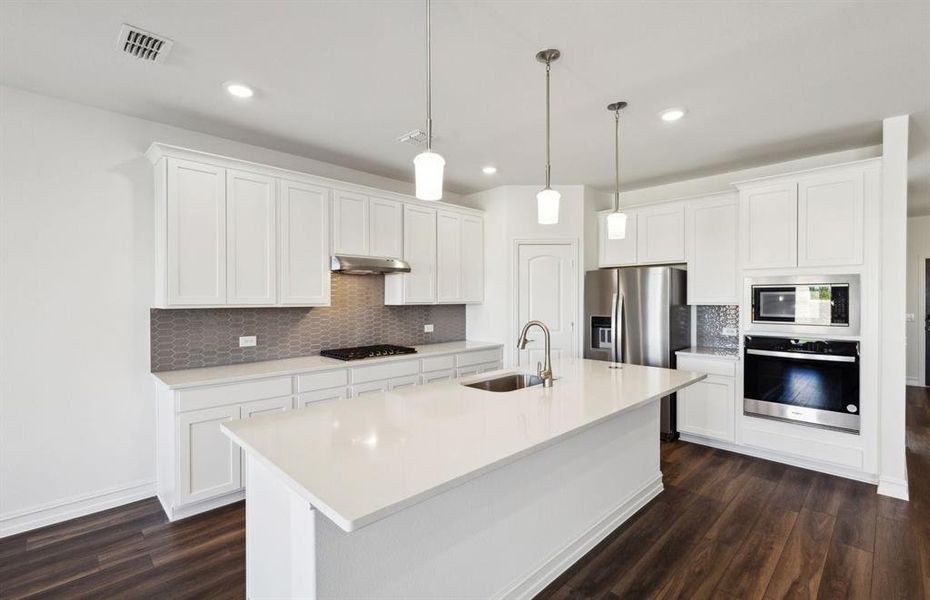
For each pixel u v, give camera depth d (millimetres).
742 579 2111
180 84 2510
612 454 2582
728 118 2977
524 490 2004
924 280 6309
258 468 1738
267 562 1672
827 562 2229
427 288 4289
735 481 3201
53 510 2652
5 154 2529
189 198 2822
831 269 3219
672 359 4082
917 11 1861
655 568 2209
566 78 2451
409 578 1574
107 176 2848
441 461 1392
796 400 3404
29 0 1787
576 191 4672
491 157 3801
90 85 2516
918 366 6363
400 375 3738
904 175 2908
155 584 2078
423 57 2240
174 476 2617
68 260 2721
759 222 3555
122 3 1814
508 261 4695
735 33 2035
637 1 1816
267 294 3168
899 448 2928
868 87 2539
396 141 3408
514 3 1828
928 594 1983
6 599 1977
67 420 2715
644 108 2830
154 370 2979
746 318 3639
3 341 2527
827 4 1830
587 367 3086
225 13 1887
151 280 3004
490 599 1856
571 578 2145
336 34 2043
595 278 4520
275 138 3340
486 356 4531
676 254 4242
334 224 3562
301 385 3121
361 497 1142
